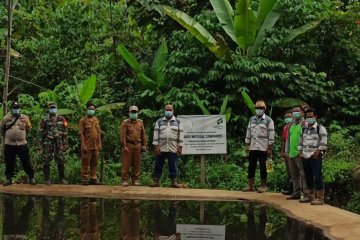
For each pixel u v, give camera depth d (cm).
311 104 1353
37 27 1548
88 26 1511
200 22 1366
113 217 737
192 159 1206
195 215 765
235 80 1241
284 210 809
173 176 1055
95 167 1091
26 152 1057
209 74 1257
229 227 678
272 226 686
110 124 1292
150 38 1602
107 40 1562
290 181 955
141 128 1080
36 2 1581
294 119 910
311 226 688
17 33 1555
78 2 1517
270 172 1073
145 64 1407
